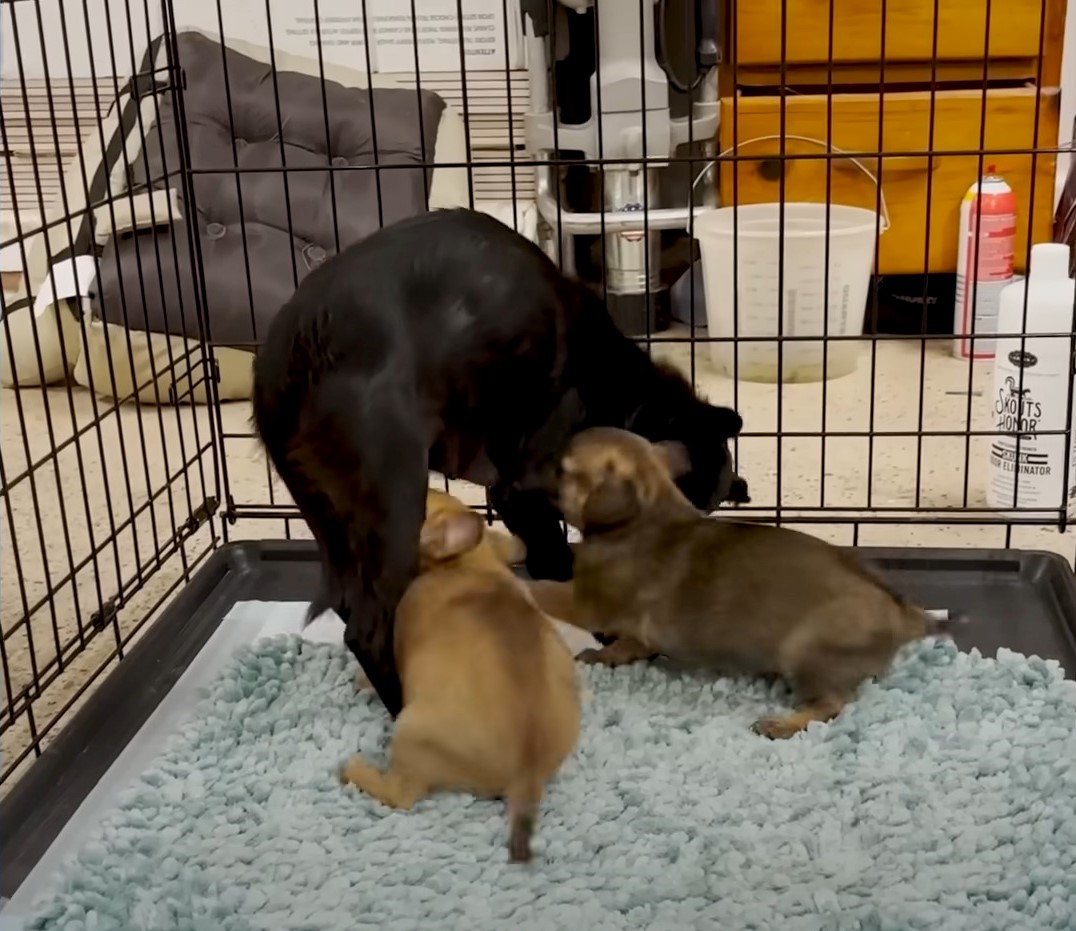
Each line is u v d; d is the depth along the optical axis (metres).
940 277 2.84
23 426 1.49
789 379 2.60
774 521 1.85
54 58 3.04
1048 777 1.29
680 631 1.46
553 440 1.45
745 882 1.17
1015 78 2.68
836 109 2.69
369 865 1.22
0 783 1.35
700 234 2.60
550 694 1.27
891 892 1.15
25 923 1.16
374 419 1.22
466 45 3.07
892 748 1.37
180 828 1.28
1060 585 1.70
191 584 1.78
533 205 2.94
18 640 1.72
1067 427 1.80
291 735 1.44
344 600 1.30
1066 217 2.69
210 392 1.93
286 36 3.11
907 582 1.76
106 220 2.55
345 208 2.71
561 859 1.22
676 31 2.69
